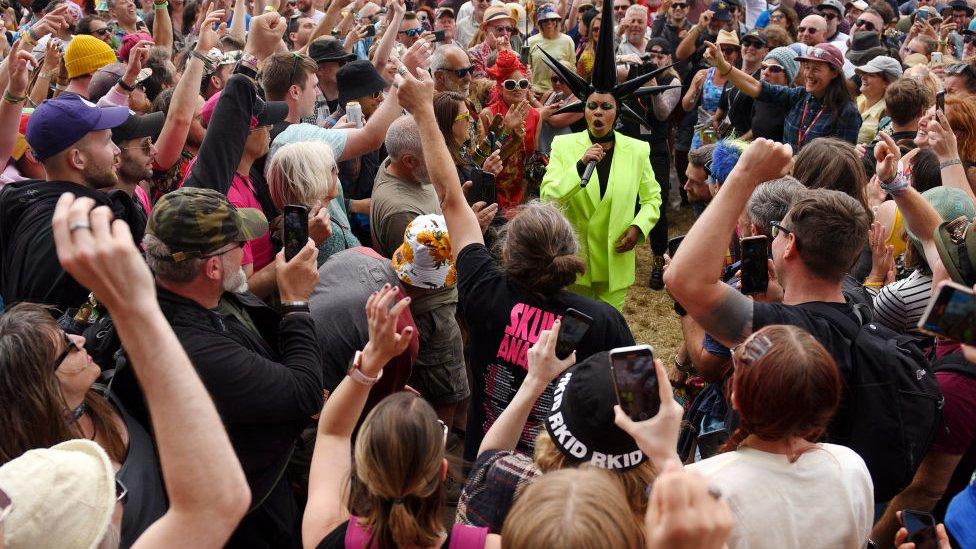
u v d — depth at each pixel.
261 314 2.87
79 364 2.35
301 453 3.06
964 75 6.29
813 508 1.97
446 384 3.97
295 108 4.73
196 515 1.36
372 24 8.62
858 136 6.83
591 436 2.01
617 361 1.83
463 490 2.26
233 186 3.82
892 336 2.61
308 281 2.86
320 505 2.08
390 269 3.43
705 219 2.30
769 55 7.37
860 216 2.53
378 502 1.79
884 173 3.19
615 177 5.18
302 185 3.51
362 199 5.30
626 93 5.13
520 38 9.08
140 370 1.32
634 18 9.05
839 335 2.46
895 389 2.44
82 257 1.21
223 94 3.30
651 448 1.75
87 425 2.40
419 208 4.19
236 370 2.52
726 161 4.68
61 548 1.74
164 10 6.97
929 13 10.80
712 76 8.40
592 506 1.50
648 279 7.74
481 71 7.97
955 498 2.12
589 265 5.25
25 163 4.54
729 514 1.28
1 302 3.39
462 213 3.13
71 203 1.24
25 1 9.78
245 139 3.33
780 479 1.96
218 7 8.35
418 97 3.13
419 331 3.85
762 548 1.92
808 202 2.55
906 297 3.29
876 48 7.98
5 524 1.68
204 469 1.35
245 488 1.40
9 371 2.20
